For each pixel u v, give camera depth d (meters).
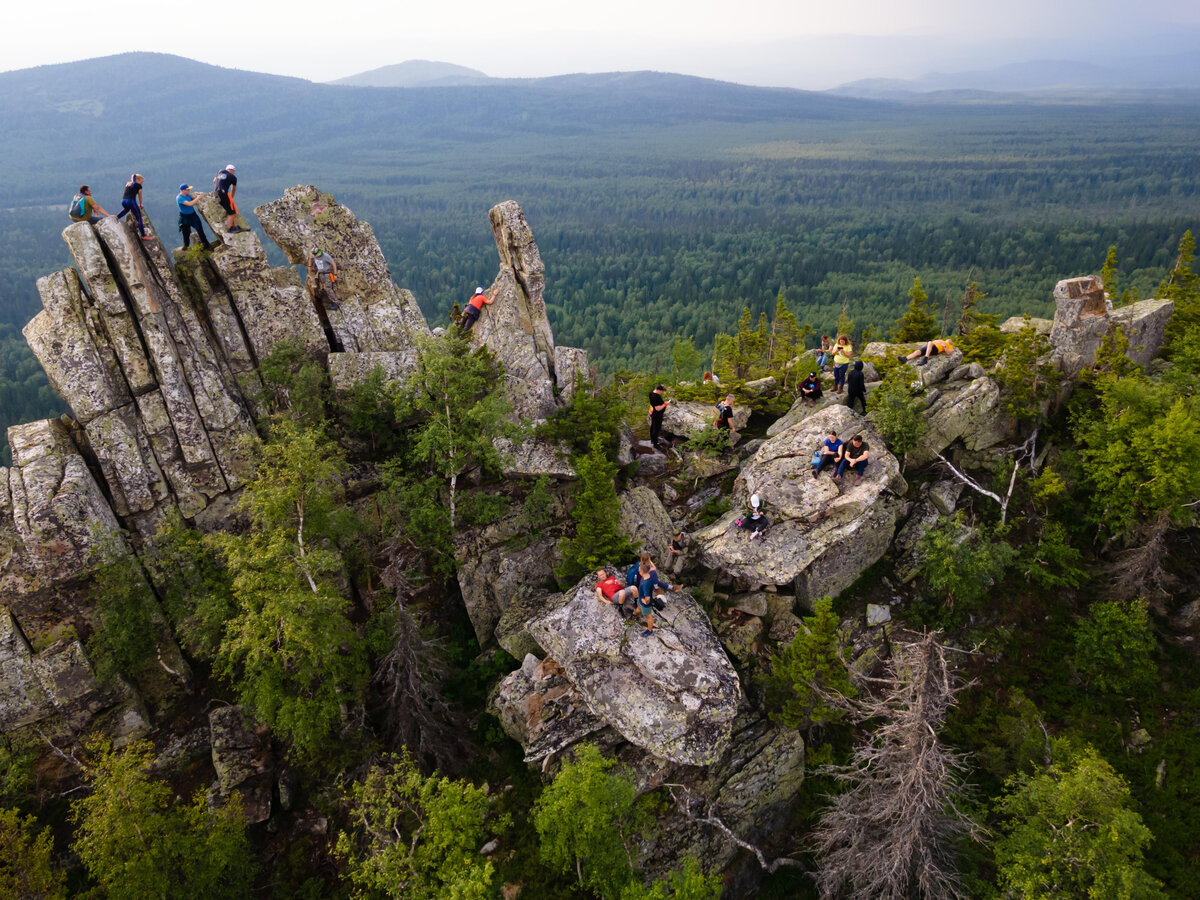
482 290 31.00
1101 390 29.00
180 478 25.34
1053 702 24.50
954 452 29.45
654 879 20.41
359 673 22.73
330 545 25.44
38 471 22.53
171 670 23.94
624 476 29.38
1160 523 24.64
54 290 23.14
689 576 25.91
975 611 26.19
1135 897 16.78
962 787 22.50
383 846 19.30
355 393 28.02
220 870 18.77
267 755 22.89
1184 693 24.03
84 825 18.39
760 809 22.23
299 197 30.67
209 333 27.38
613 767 21.34
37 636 22.39
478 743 24.08
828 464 25.36
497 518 27.08
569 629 22.02
